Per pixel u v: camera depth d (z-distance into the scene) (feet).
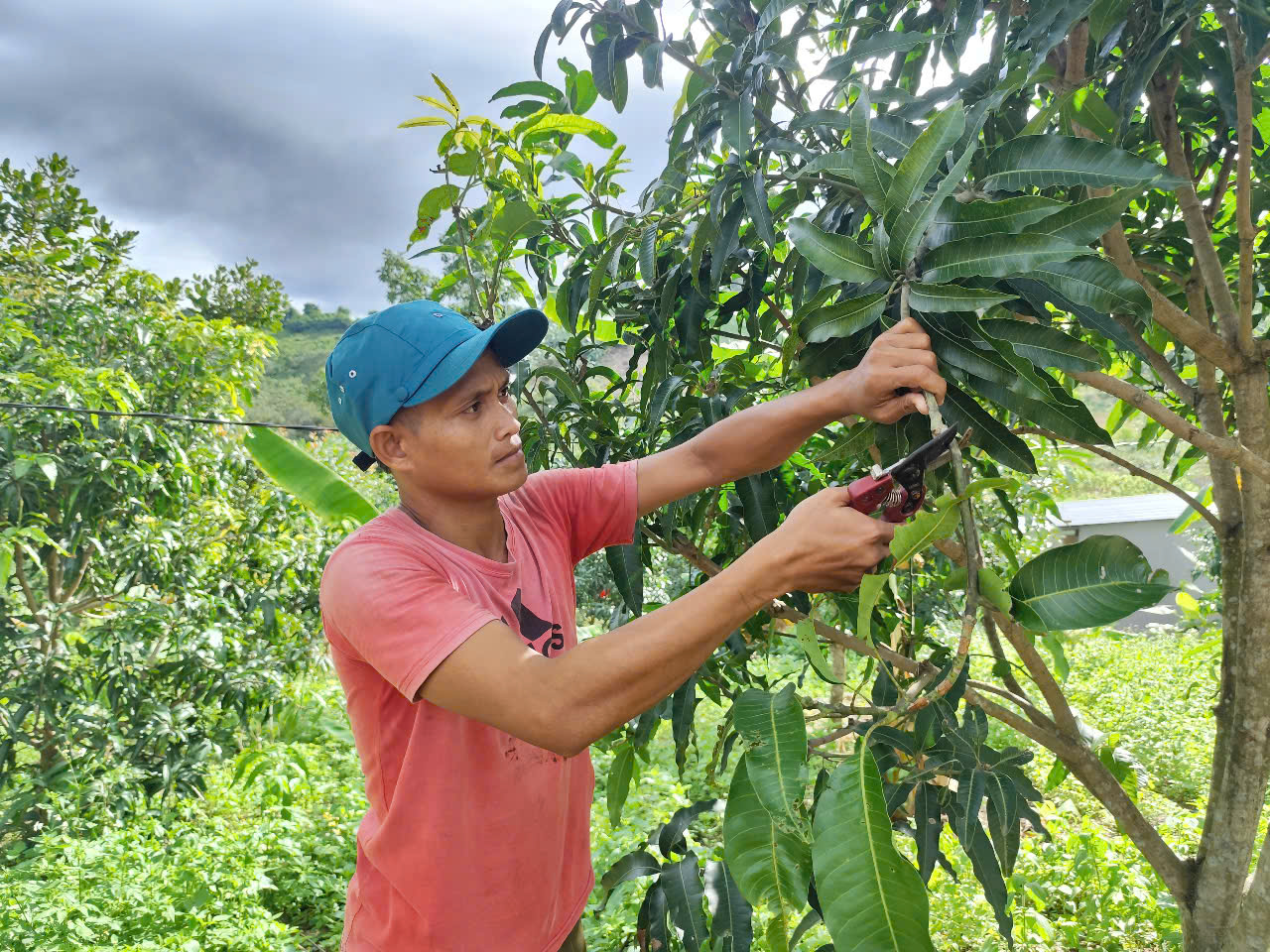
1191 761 18.60
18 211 19.92
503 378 3.78
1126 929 12.16
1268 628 5.72
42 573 17.28
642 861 5.20
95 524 15.70
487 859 3.92
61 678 15.48
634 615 5.31
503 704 2.86
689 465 4.49
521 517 4.44
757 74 4.55
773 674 19.13
